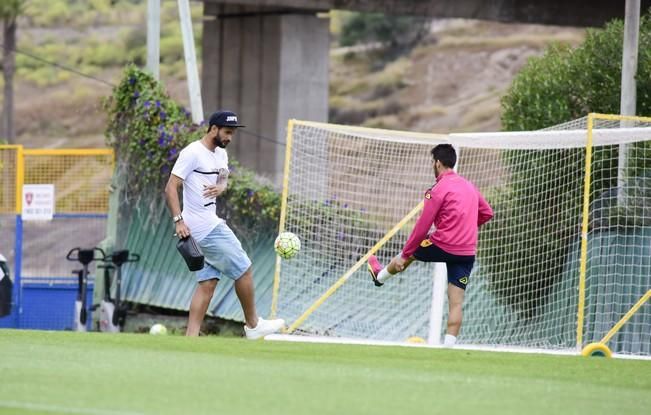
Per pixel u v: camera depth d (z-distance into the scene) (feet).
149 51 242.58
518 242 193.36
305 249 201.36
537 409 84.23
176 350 116.16
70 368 96.53
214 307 228.22
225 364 103.09
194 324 146.20
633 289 183.11
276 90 353.31
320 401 83.20
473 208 145.38
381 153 206.39
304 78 354.54
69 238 247.29
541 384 99.45
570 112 231.30
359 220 200.95
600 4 374.02
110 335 130.11
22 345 115.34
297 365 105.09
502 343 191.62
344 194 203.72
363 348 127.44
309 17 355.36
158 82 235.40
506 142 172.04
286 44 352.69
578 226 186.80
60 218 242.17
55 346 115.24
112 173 239.30
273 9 355.97
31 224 248.52
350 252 199.82
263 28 358.64
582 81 229.04
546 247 191.31
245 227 225.76
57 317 241.35
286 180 176.35
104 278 233.76
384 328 196.95
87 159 240.94
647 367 117.91
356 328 196.54
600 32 231.91
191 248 142.31
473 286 196.34
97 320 237.25
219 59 369.91
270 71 355.77
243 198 223.92
